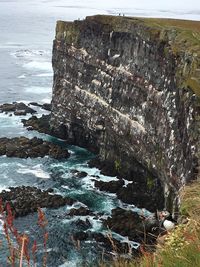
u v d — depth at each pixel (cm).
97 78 7738
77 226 5091
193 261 831
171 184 5138
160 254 910
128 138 6850
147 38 6272
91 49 7856
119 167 7000
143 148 6406
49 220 5209
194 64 4725
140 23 6669
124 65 7012
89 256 4306
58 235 4822
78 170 7012
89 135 8038
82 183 6494
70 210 5447
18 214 5262
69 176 6750
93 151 7938
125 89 6975
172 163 5116
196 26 6594
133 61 6738
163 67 5812
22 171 6856
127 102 6919
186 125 4509
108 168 7156
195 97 4325
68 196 6022
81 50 8100
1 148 7550
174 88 5316
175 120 5128
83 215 5397
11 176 6650
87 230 4997
